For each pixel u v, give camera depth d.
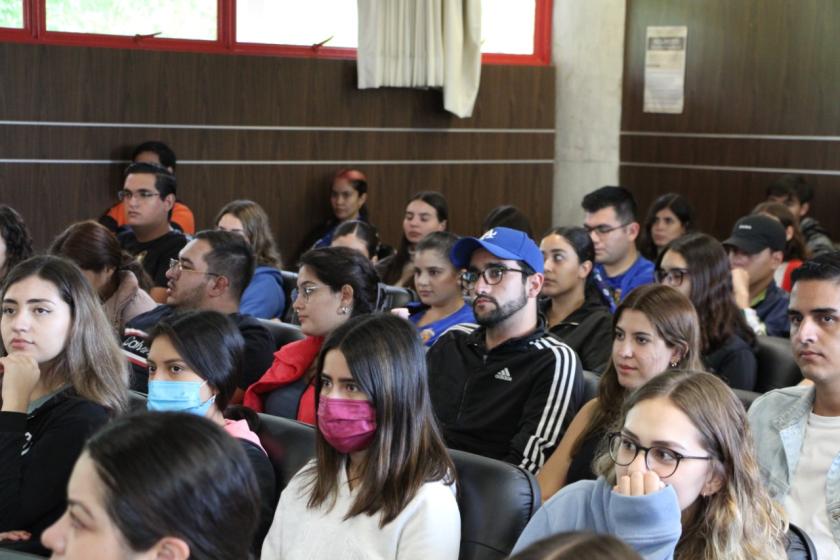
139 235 5.42
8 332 2.63
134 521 1.18
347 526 2.25
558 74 8.34
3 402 2.58
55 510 2.55
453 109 7.67
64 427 2.57
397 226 7.87
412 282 5.71
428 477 2.24
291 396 3.42
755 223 4.77
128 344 3.63
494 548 2.31
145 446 1.21
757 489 1.99
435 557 2.20
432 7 7.47
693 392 1.95
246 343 3.67
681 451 1.91
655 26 8.16
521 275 3.20
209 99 7.06
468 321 4.03
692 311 2.75
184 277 3.94
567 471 2.84
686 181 8.11
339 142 7.55
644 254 6.01
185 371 2.59
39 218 6.62
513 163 8.28
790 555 2.10
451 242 4.08
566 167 8.38
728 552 1.93
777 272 5.56
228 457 1.25
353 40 7.57
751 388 3.63
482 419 3.17
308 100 7.39
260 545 2.54
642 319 2.72
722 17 7.83
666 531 1.79
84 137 6.70
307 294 3.39
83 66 6.65
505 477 2.37
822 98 7.38
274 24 7.31
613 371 2.81
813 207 7.47
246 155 7.23
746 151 7.79
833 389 2.46
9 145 6.49
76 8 6.69
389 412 2.23
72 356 2.66
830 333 2.43
